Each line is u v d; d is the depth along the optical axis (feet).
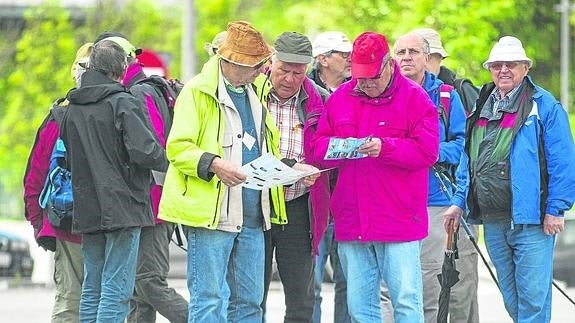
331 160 39.19
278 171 37.73
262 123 40.63
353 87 39.45
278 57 41.83
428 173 41.81
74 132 40.68
